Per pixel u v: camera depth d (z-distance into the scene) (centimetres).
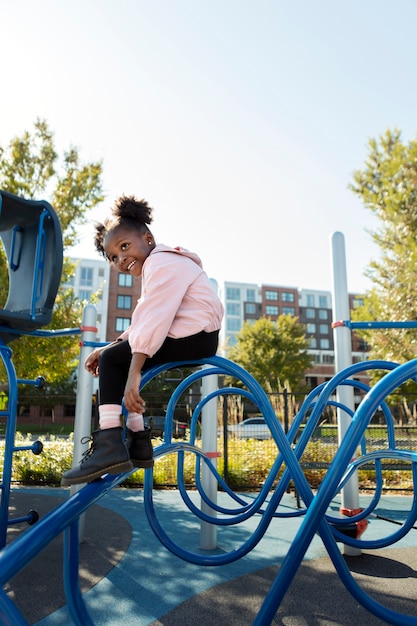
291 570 126
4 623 92
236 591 265
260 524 239
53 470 695
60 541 353
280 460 282
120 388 156
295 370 3172
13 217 274
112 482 139
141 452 157
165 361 165
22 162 970
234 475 688
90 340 356
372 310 1359
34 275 254
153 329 148
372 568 301
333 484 132
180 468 290
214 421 354
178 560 319
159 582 279
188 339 162
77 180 997
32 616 230
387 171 1327
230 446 777
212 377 355
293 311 6078
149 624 224
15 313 240
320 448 667
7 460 257
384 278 1270
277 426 174
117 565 308
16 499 547
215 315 169
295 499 569
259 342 3238
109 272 4188
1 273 859
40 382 295
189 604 247
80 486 342
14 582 274
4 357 269
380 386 147
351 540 273
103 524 419
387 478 723
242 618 230
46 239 265
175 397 254
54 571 292
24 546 104
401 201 1274
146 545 354
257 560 321
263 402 175
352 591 172
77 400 353
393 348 1210
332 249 343
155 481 677
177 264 162
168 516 460
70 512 119
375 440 648
